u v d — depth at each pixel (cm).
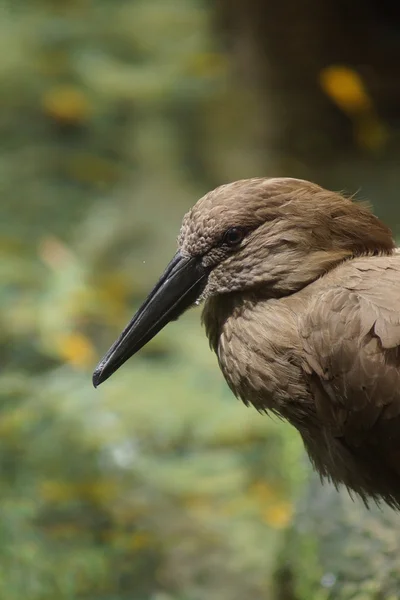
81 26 1838
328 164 1482
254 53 1534
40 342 1205
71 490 1016
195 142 1548
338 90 1457
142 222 1395
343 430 583
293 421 602
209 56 1659
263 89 1536
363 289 564
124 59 1742
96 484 1029
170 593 916
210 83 1630
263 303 582
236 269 580
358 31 1469
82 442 1077
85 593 909
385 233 587
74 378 1155
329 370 566
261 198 574
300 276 574
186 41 1750
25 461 1050
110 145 1562
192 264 593
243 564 941
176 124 1584
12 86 1681
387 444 579
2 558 923
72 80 1698
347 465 605
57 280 1286
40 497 1002
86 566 925
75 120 1602
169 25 1806
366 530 716
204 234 583
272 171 1488
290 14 1480
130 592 913
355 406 570
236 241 577
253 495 1016
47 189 1477
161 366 1194
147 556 948
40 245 1364
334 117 1508
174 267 600
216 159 1515
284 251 573
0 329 1221
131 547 955
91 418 1105
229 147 1527
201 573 935
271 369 578
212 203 583
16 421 1092
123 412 1113
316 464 628
